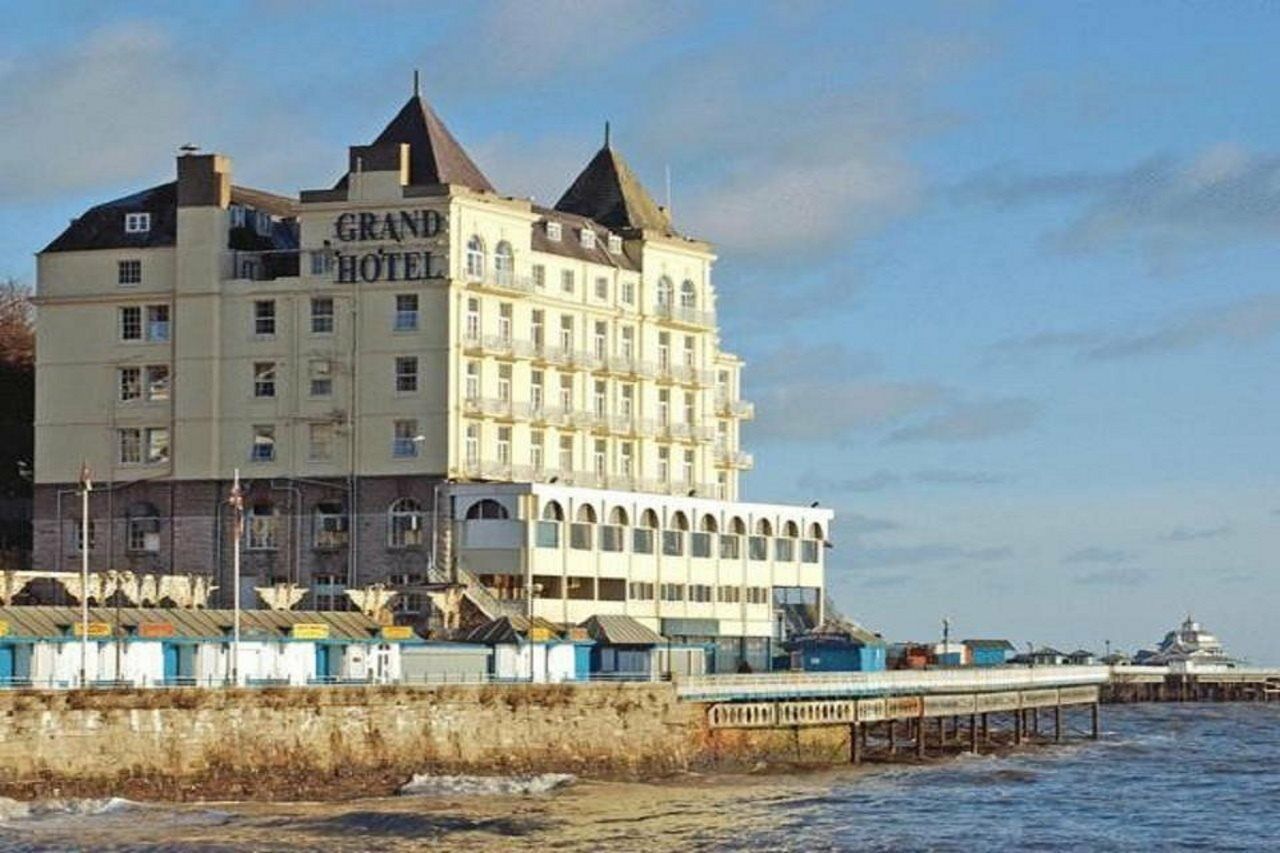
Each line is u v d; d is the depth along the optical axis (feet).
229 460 643.86
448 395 629.51
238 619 499.92
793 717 580.71
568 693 522.06
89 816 430.20
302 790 468.34
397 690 487.61
